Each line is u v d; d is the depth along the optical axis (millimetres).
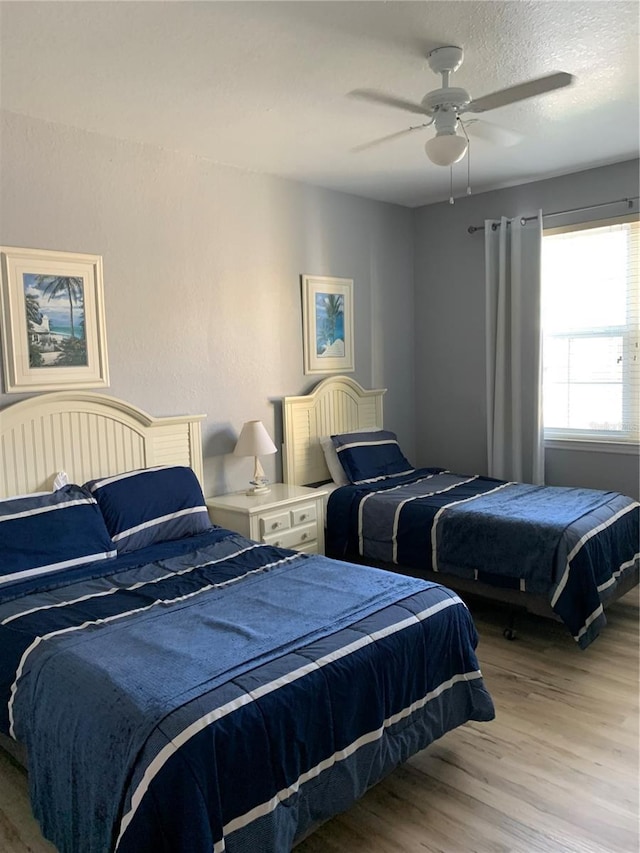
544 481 4527
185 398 3553
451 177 4215
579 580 2922
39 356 2920
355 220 4609
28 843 1883
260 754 1566
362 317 4715
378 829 1929
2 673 1965
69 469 2996
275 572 2502
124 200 3230
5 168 2797
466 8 2090
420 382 5219
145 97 2707
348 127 3139
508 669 2891
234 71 2490
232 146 3396
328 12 2086
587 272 4285
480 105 2443
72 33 2160
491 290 4570
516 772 2178
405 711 1993
